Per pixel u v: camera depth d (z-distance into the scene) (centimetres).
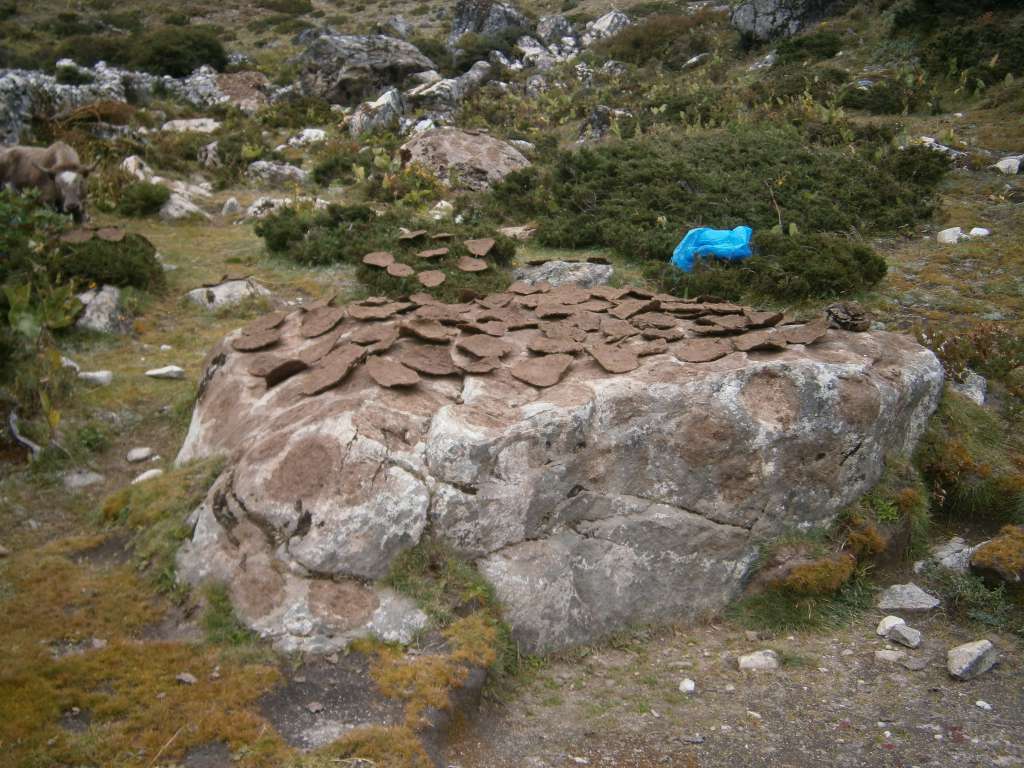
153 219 1495
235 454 568
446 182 1694
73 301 906
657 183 1419
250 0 4894
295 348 686
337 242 1223
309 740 405
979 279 1074
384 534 502
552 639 521
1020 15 2139
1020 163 1478
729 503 580
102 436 715
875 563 605
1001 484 676
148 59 3170
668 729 454
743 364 608
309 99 2711
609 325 689
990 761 422
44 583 518
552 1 4734
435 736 419
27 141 1856
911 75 1969
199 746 397
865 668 514
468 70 3183
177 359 893
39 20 4153
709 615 565
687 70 2812
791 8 2684
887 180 1386
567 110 2547
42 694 417
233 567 500
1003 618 563
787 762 427
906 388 653
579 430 549
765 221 1254
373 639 468
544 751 434
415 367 610
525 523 532
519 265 1173
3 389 705
